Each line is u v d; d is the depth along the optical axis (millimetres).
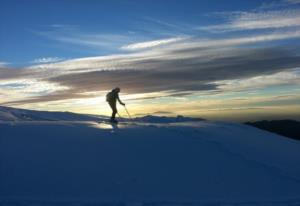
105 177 11594
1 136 13516
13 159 12016
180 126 17141
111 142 13922
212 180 12164
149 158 13000
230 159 13727
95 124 16484
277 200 11344
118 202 10445
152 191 11180
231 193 11539
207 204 10742
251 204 10977
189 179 12039
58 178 11305
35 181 11078
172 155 13430
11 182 10938
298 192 12000
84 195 10664
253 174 12883
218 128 17469
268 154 14977
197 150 14094
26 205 9984
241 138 16438
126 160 12664
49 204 10117
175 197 10992
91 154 12805
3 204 9953
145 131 15594
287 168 13898
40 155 12406
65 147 13117
